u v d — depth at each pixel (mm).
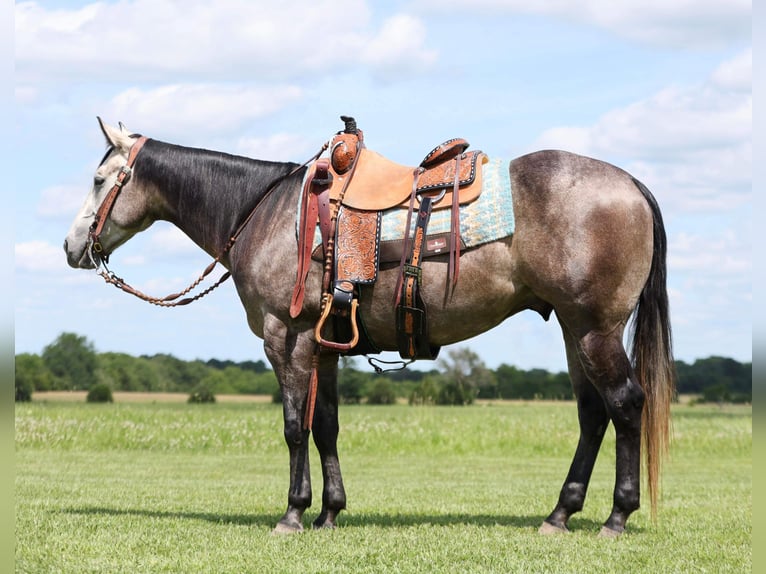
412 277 5828
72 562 5230
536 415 28406
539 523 6828
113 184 6820
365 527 6480
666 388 5906
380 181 6090
